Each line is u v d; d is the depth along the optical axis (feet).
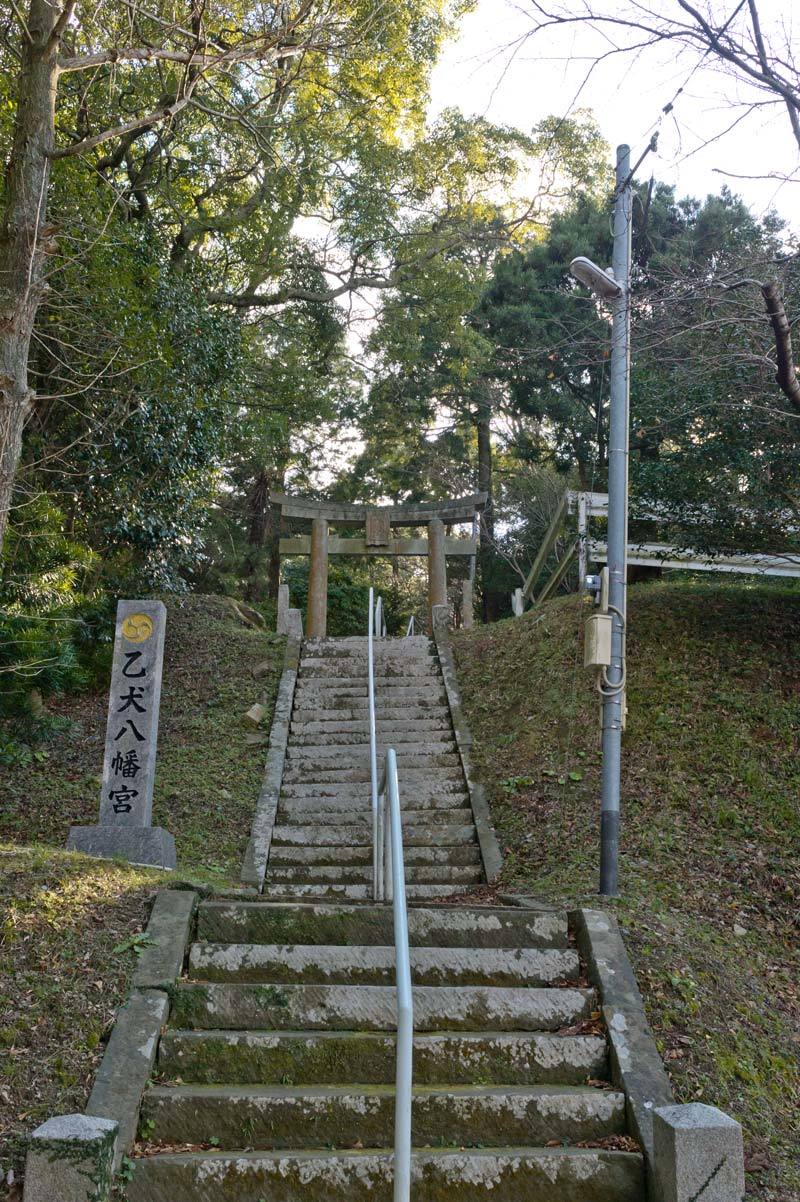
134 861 20.88
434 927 15.60
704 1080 12.82
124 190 34.83
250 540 78.07
